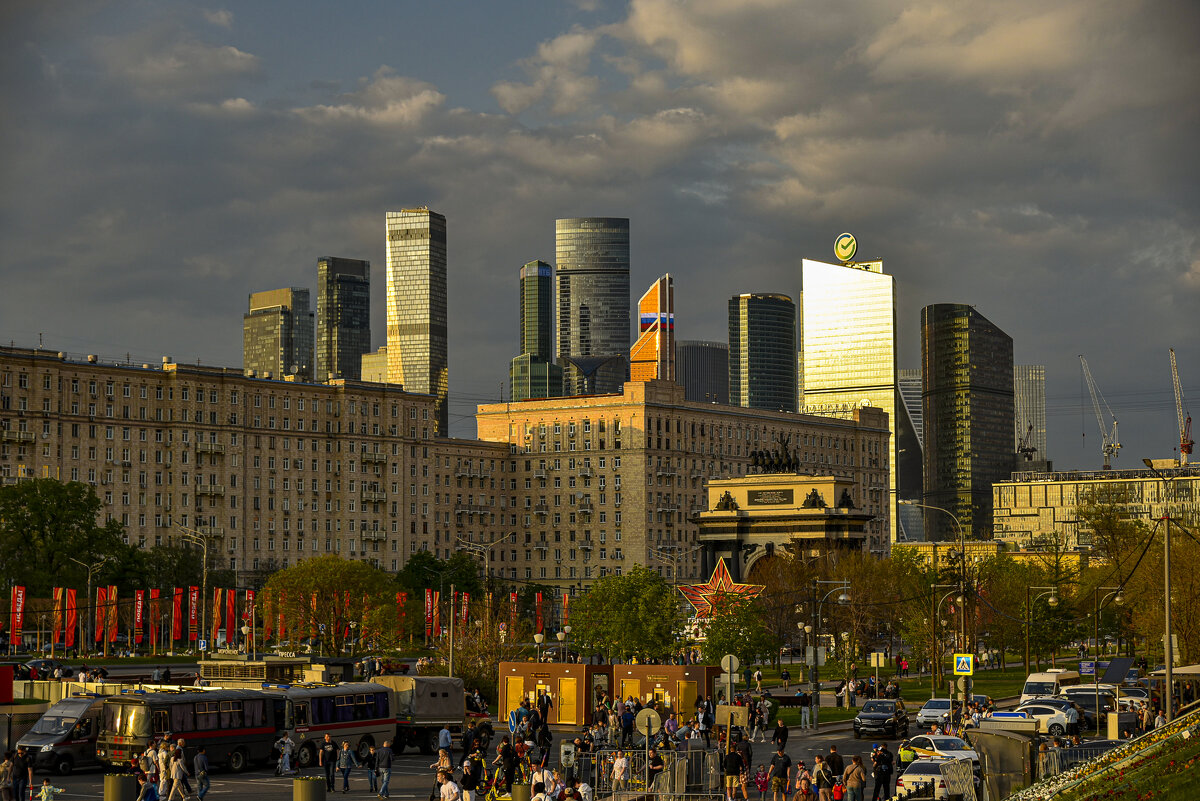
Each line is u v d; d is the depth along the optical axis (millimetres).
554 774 77062
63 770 90938
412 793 85375
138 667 172125
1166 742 65375
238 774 94125
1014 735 69562
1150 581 158375
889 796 78438
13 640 196000
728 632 165125
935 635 153000
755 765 98188
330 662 138000
